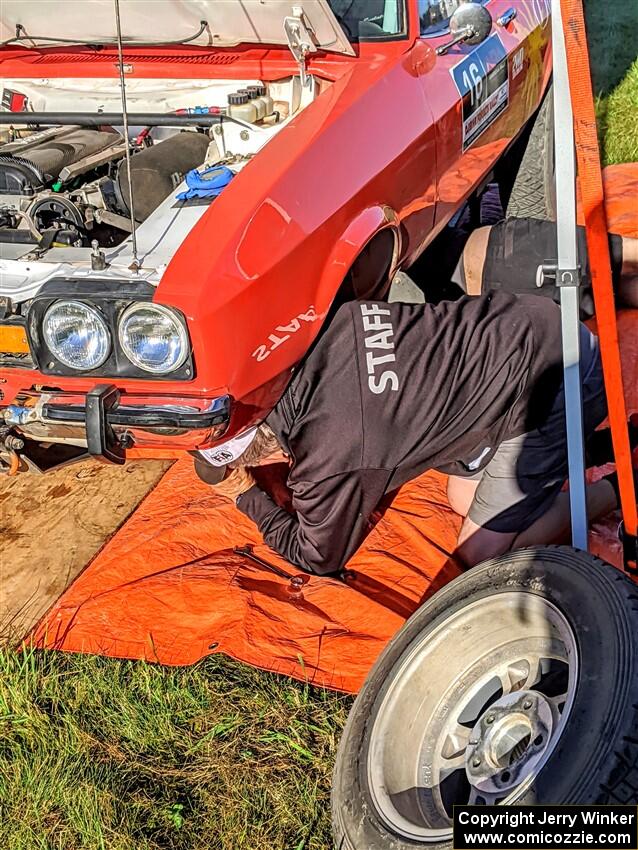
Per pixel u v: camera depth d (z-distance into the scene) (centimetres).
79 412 238
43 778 237
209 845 223
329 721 248
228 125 300
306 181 259
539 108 448
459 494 308
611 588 205
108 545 315
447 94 329
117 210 295
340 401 240
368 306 249
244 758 242
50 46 356
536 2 425
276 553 306
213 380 233
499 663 218
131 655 271
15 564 310
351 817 210
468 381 247
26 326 236
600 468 328
